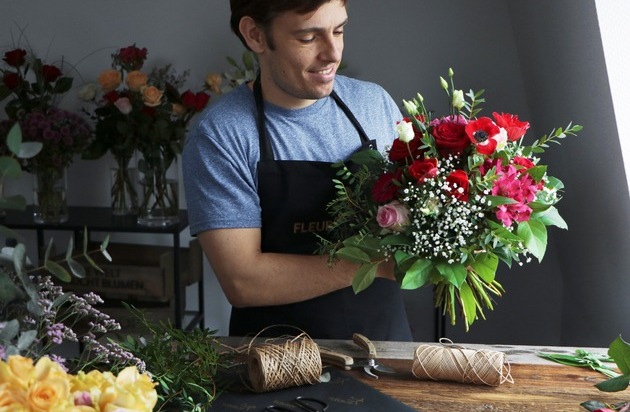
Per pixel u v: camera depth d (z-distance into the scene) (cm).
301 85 219
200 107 385
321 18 211
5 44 426
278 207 237
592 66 289
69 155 392
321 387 186
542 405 179
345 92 251
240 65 420
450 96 214
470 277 206
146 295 392
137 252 411
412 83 413
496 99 410
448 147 203
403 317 255
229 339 218
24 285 137
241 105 237
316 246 240
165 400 172
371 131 250
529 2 354
